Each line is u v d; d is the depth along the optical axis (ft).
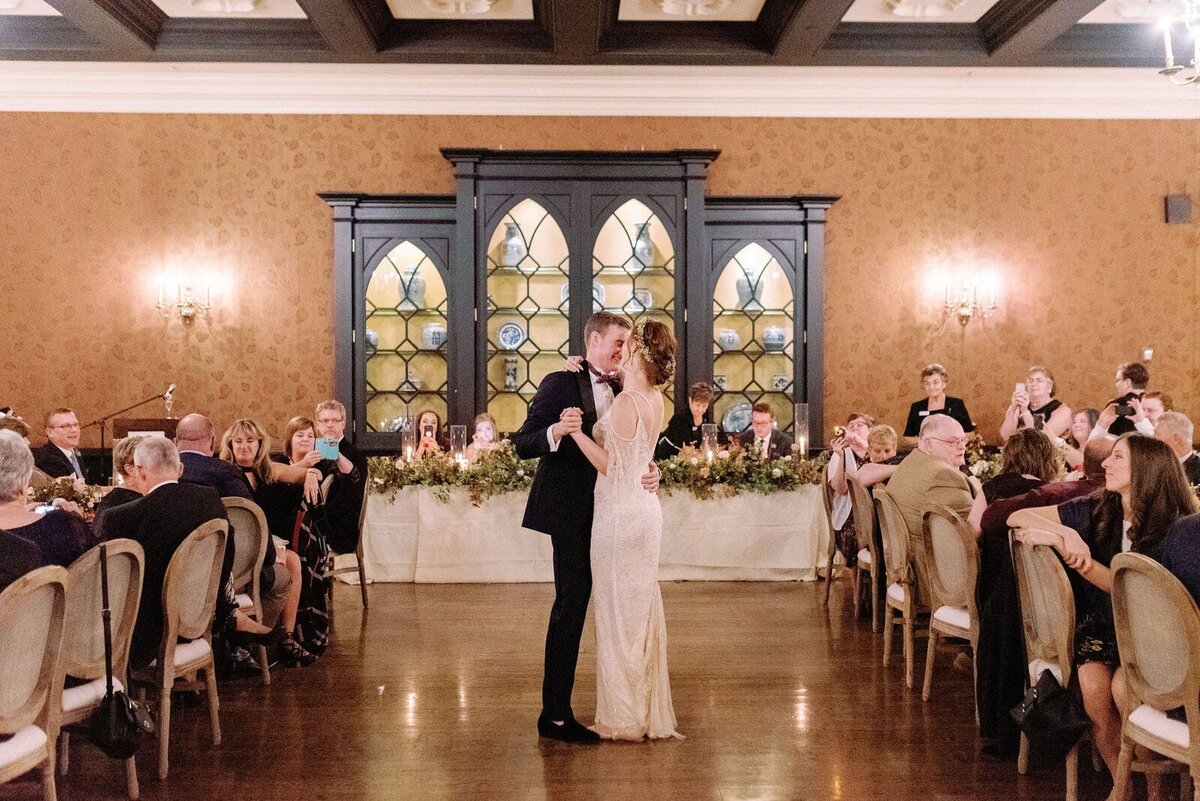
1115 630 9.37
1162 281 28.60
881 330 28.30
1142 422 20.38
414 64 26.86
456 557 22.40
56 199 27.35
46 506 14.34
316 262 27.76
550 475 12.60
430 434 25.08
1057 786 11.10
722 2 24.14
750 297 27.55
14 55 25.40
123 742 10.12
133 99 27.32
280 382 27.76
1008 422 24.23
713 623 18.72
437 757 12.05
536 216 26.94
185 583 11.85
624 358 12.43
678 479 22.18
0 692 8.63
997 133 28.32
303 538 16.65
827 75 27.50
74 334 27.43
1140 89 28.17
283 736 12.83
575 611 12.61
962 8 24.67
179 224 27.58
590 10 22.56
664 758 11.98
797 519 22.43
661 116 27.99
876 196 28.19
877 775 11.43
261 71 27.14
